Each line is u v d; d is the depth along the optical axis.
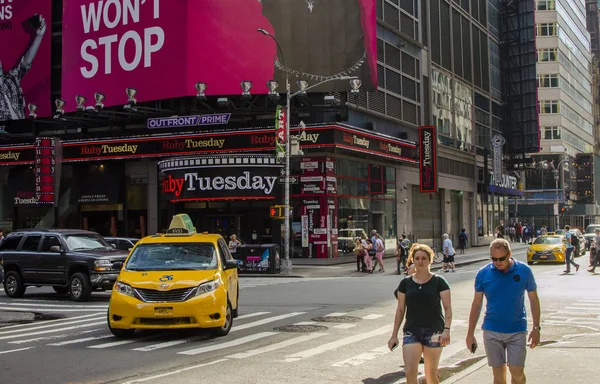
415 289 7.01
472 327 6.95
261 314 16.09
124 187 41.41
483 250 54.81
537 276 27.03
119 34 40.09
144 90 39.03
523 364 6.64
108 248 21.42
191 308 11.90
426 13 50.84
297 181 36.94
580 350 10.61
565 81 98.94
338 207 37.94
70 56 41.56
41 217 43.50
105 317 16.31
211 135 37.97
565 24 101.12
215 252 13.37
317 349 11.33
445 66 54.81
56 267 20.44
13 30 43.91
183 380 8.96
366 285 24.31
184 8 38.34
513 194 72.88
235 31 37.84
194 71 37.88
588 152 117.00
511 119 71.88
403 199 46.19
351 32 37.50
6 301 20.44
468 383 8.12
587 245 51.59
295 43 37.53
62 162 41.66
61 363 10.36
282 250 36.75
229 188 34.94
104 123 41.91
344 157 38.84
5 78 43.78
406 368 6.91
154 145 39.44
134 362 10.31
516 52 71.94
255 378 9.08
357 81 35.66
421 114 48.75
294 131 36.22
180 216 14.85
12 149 42.97
